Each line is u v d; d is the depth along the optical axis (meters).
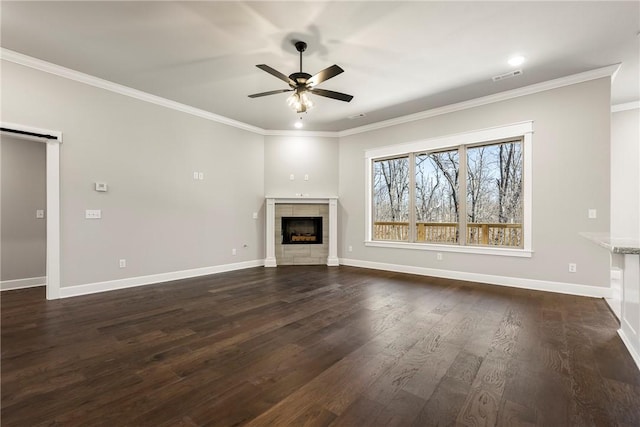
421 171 5.35
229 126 5.63
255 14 2.65
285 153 6.34
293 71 3.73
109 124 4.09
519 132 4.23
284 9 2.58
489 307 3.39
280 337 2.58
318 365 2.10
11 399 1.70
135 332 2.68
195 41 3.08
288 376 1.96
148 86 4.19
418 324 2.88
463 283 4.55
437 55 3.35
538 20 2.73
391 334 2.64
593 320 2.97
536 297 3.77
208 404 1.67
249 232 6.00
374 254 5.86
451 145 4.88
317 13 2.63
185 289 4.21
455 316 3.10
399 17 2.69
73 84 3.77
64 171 3.72
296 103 3.25
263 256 6.26
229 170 5.63
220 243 5.49
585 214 3.80
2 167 4.29
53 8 2.56
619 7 2.54
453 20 2.74
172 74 3.82
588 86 3.77
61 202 3.71
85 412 1.59
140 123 4.40
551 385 1.85
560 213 3.96
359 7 2.56
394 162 5.72
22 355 2.24
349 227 6.25
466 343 2.46
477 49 3.23
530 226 4.16
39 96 3.52
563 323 2.89
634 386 1.83
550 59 3.44
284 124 5.93
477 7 2.56
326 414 1.58
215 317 3.08
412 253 5.35
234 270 5.64
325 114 5.32
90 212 3.94
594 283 3.76
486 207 4.65
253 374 1.98
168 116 4.72
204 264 5.23
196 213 5.12
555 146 3.98
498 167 4.54
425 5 2.54
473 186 4.77
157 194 4.61
